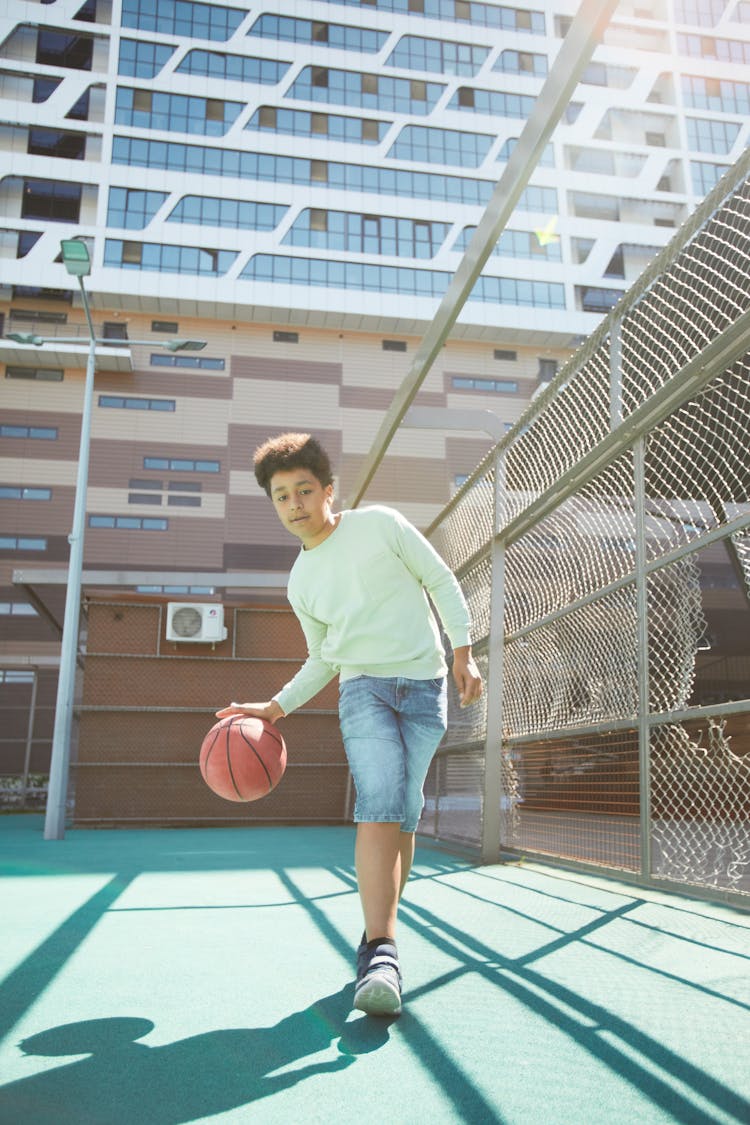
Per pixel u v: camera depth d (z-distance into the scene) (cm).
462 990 204
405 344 3631
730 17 4259
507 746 556
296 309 3478
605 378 488
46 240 3375
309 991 206
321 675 242
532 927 290
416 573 228
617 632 426
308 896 376
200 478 3262
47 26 3625
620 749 459
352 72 3872
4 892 395
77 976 223
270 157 3694
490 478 616
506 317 3606
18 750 2816
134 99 3638
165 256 3472
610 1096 135
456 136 3903
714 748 405
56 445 3200
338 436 3444
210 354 3438
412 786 216
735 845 444
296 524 223
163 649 1028
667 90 4156
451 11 4038
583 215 3934
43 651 2939
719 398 427
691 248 431
